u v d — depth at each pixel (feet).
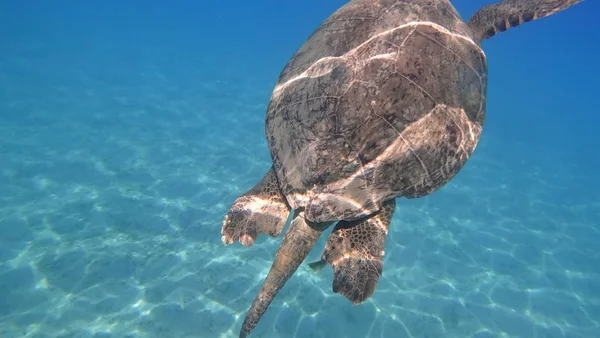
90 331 6.92
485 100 3.90
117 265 8.21
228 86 21.13
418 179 3.42
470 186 13.64
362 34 3.71
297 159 3.52
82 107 15.92
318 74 3.65
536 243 10.97
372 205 3.41
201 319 7.27
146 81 20.18
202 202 10.37
